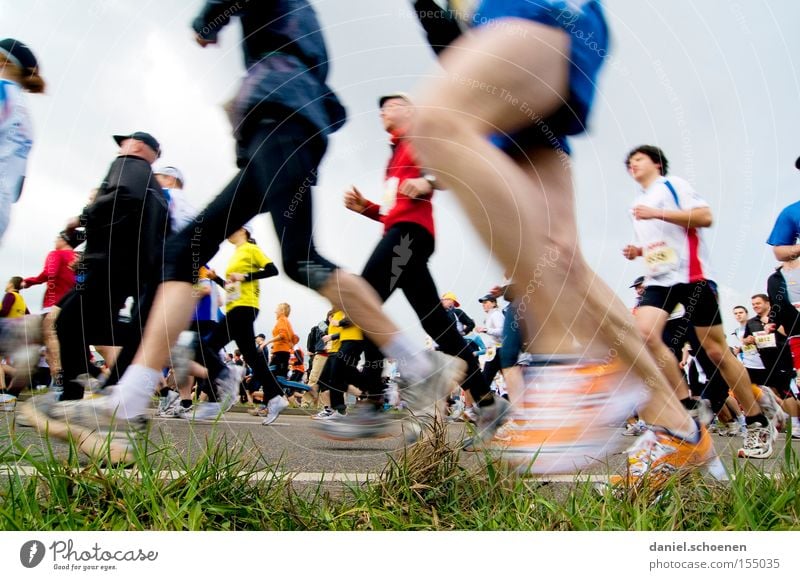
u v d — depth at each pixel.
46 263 2.73
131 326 2.46
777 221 3.72
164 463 1.48
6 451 1.40
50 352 2.54
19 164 2.28
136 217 2.38
